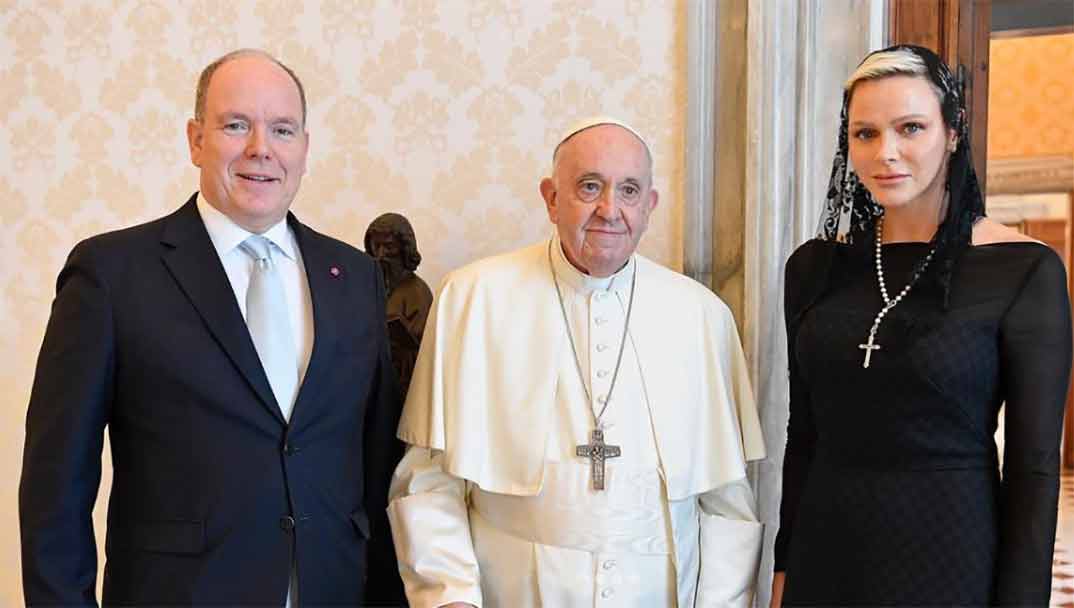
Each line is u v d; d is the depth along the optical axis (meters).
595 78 3.50
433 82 3.63
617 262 2.54
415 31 3.64
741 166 3.33
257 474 2.26
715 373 2.73
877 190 2.24
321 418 2.34
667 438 2.61
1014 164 7.82
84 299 2.24
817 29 3.27
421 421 2.66
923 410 2.20
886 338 2.25
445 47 3.62
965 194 2.25
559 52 3.53
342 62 3.69
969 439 2.19
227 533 2.22
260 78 2.30
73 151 3.88
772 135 3.25
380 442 2.63
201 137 2.34
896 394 2.22
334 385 2.37
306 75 3.72
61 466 2.18
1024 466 2.11
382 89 3.67
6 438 3.95
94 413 2.22
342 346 2.40
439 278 3.64
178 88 3.80
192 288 2.29
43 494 2.18
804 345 2.41
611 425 2.58
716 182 3.37
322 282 2.44
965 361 2.16
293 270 2.45
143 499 2.25
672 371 2.67
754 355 3.28
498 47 3.57
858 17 3.25
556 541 2.52
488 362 2.67
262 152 2.27
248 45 3.75
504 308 2.69
